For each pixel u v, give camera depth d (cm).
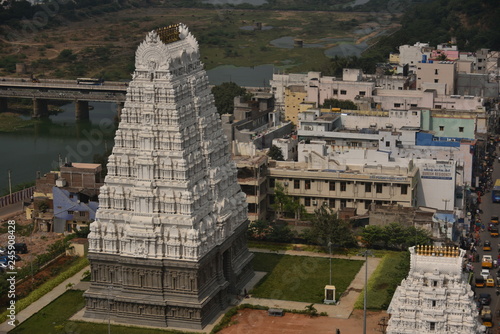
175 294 17650
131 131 17925
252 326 17500
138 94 17825
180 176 17612
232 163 19675
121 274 17975
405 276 18475
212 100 19225
